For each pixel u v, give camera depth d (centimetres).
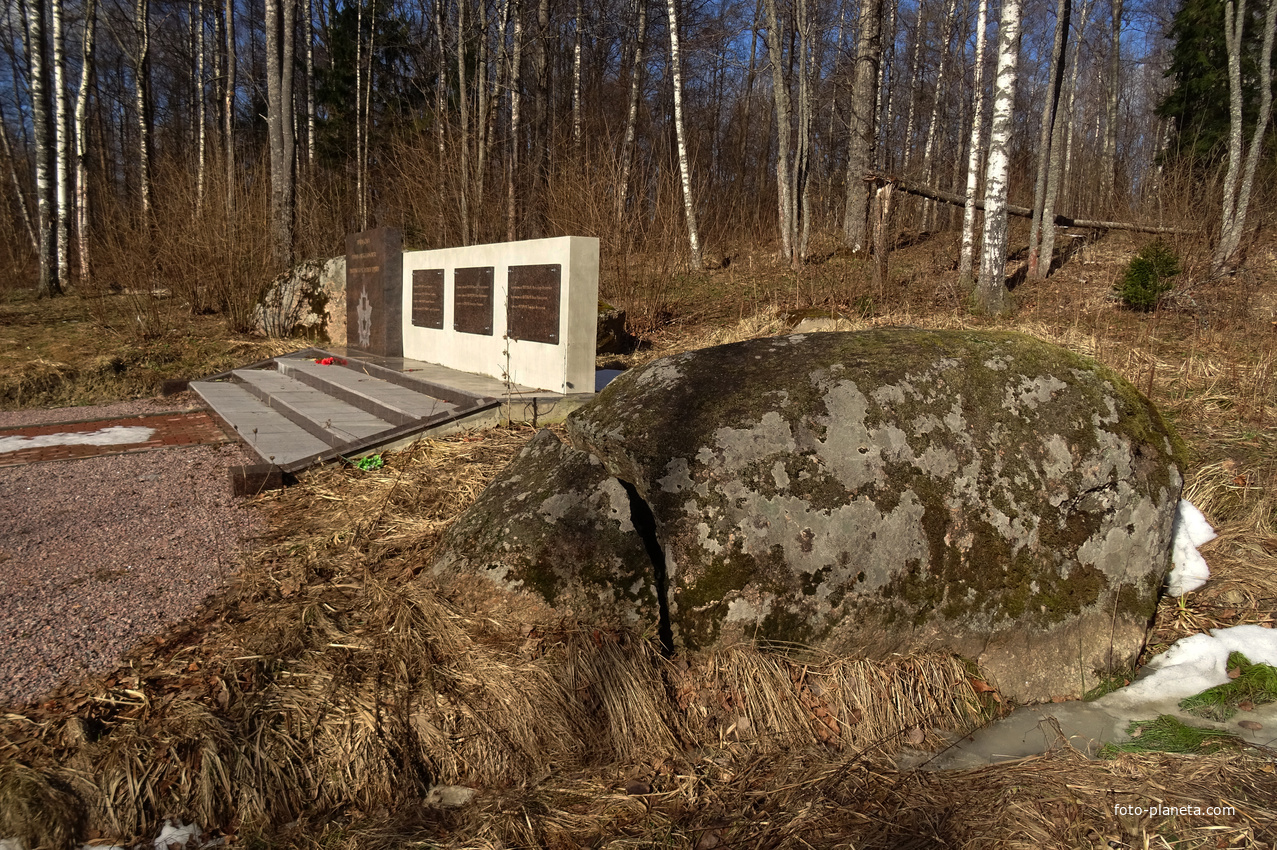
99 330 1282
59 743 290
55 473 652
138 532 508
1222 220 1111
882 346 416
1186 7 1672
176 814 278
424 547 451
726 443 373
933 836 268
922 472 378
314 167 2139
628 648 349
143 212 1475
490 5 1888
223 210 1431
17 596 411
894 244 1614
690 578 357
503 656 343
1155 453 410
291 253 1586
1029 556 387
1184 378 726
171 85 3103
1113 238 1427
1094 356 778
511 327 843
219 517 538
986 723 369
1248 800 285
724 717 344
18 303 1537
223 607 397
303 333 1321
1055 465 393
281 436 728
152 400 1027
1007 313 1002
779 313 1109
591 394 752
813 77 2020
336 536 477
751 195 2205
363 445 646
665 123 2281
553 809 293
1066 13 1188
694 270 1527
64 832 265
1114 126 2212
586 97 2420
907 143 2292
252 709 306
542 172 1709
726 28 2134
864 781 310
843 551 365
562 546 363
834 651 368
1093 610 394
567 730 325
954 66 2336
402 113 2467
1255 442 602
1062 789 296
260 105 2945
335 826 282
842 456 374
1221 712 375
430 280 1033
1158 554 406
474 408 694
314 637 357
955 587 377
